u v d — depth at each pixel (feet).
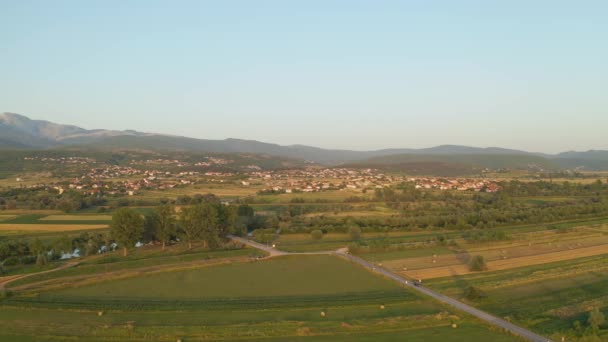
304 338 255.70
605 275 385.29
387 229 621.72
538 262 433.89
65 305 309.63
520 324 275.59
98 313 294.05
